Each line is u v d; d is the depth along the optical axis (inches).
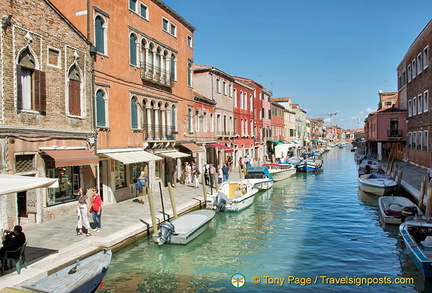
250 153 1587.1
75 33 541.6
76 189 551.5
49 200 498.3
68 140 525.3
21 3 446.6
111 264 402.3
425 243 408.2
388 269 392.5
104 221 499.8
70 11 587.8
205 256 439.8
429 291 339.6
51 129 491.5
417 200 653.9
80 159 506.0
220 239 513.0
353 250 454.9
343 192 938.1
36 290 282.8
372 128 1770.4
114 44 638.5
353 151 3624.5
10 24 431.8
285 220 624.7
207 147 1133.1
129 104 682.8
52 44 498.6
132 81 692.1
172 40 860.6
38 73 472.1
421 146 1125.1
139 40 714.8
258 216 660.1
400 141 1448.1
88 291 293.4
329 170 1601.9
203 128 1074.7
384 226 568.4
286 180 1228.5
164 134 815.7
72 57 537.0
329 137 6338.6
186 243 455.2
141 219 512.7
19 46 445.1
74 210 535.8
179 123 901.8
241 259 429.1
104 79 612.1
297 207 740.0
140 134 716.0
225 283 361.4
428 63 1016.2
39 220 477.1
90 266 329.1
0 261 315.9
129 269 394.6
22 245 314.2
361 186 887.1
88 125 570.3
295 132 2773.1
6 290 246.8
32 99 472.7
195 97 996.6
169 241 455.8
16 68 440.5
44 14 483.5
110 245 407.5
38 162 471.8
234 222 615.8
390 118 1424.7
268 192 954.1
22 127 445.1
